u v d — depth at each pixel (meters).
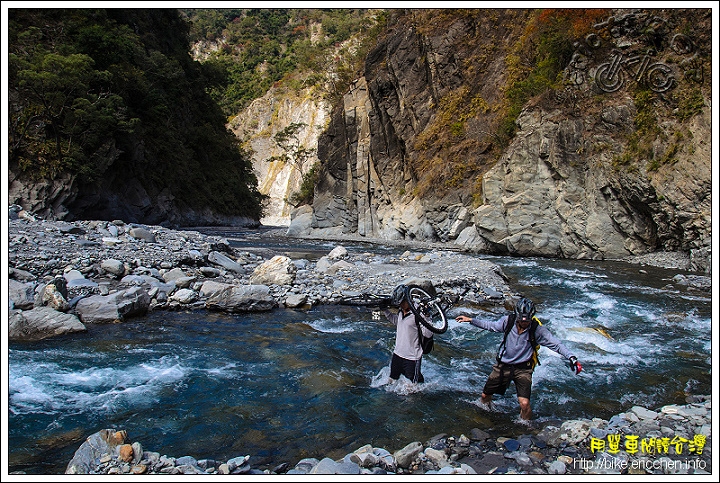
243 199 61.69
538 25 26.64
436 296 9.93
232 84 117.88
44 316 7.02
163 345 6.73
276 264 11.12
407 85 34.12
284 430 4.35
